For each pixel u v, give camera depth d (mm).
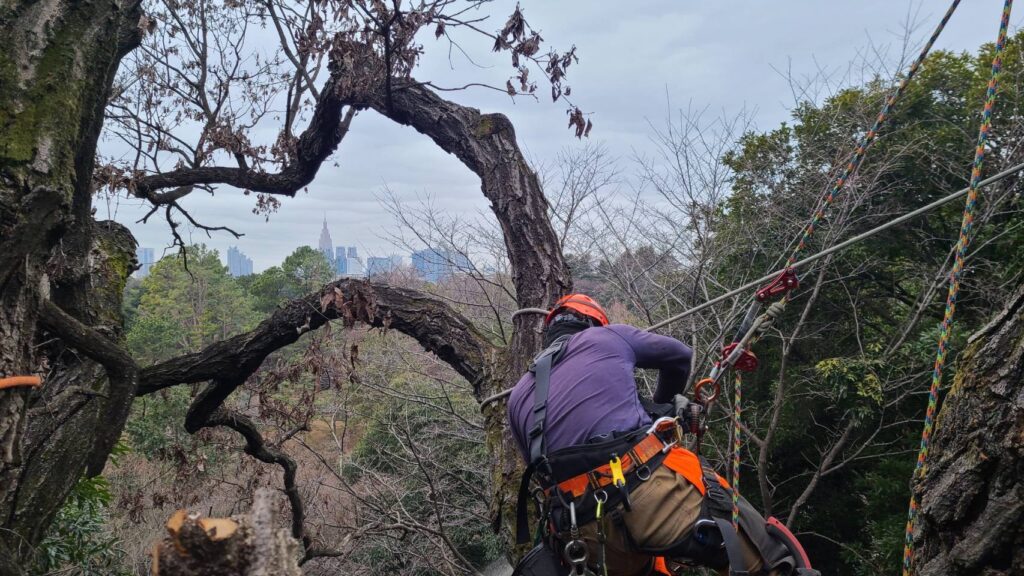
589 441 2301
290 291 36844
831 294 11633
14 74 2852
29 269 2879
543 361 2562
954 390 1956
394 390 10586
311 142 6527
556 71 5270
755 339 2613
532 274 4801
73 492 6480
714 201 9961
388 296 5375
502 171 5168
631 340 2598
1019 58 9875
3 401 2783
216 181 7109
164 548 1266
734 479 2203
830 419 11633
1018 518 1708
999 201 9469
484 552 12352
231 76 7922
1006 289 9469
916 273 11023
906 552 2074
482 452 11172
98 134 4023
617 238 10188
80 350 3525
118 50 3762
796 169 10805
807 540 12250
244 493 7703
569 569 2389
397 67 5660
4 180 2730
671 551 2215
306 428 7055
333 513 11438
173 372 6020
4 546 3062
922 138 10156
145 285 38219
